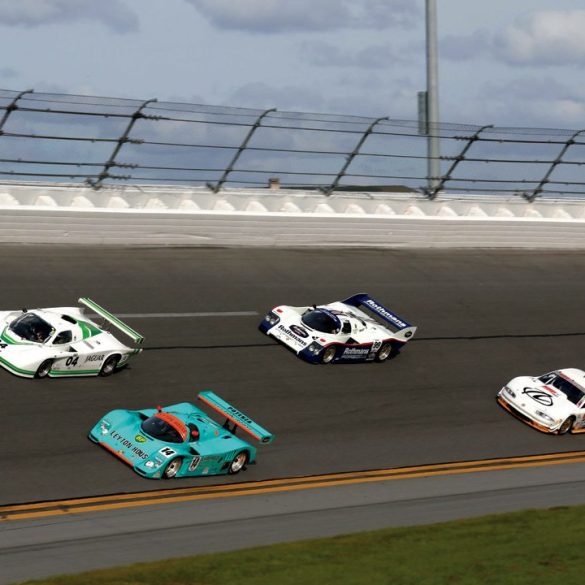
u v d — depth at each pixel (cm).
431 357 10562
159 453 6681
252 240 13162
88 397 7769
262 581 5081
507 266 14700
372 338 9906
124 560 5356
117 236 12075
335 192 15150
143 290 10619
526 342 11719
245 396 8550
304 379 9175
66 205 12562
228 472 7100
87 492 6297
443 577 5453
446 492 7406
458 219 15025
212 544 5772
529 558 5934
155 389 8256
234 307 10688
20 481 6297
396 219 14400
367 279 12738
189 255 12256
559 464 8569
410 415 8988
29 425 7094
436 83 15662
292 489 7012
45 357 7788
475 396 9806
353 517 6581
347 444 8075
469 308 12462
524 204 16775
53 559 5253
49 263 10862
